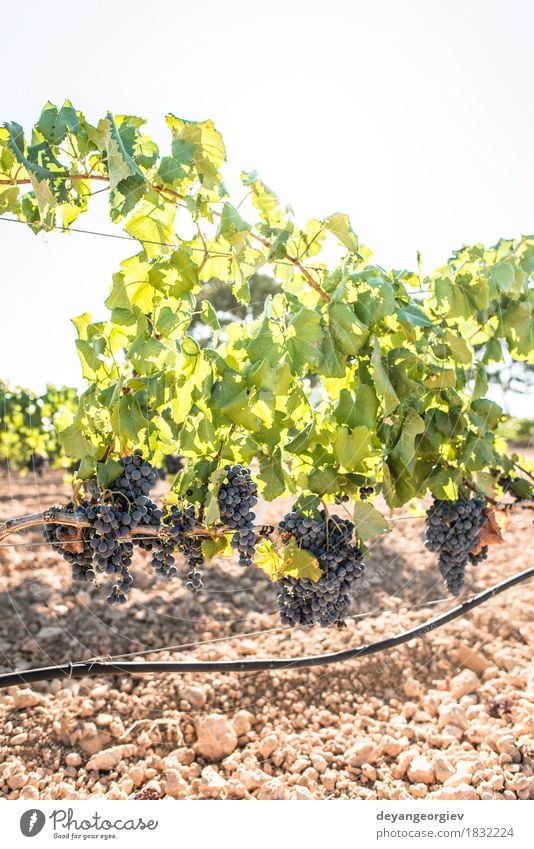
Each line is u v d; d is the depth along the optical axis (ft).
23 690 10.74
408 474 8.03
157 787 8.99
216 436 7.49
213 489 7.09
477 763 9.17
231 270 7.25
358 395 7.59
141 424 7.18
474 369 9.53
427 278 9.05
